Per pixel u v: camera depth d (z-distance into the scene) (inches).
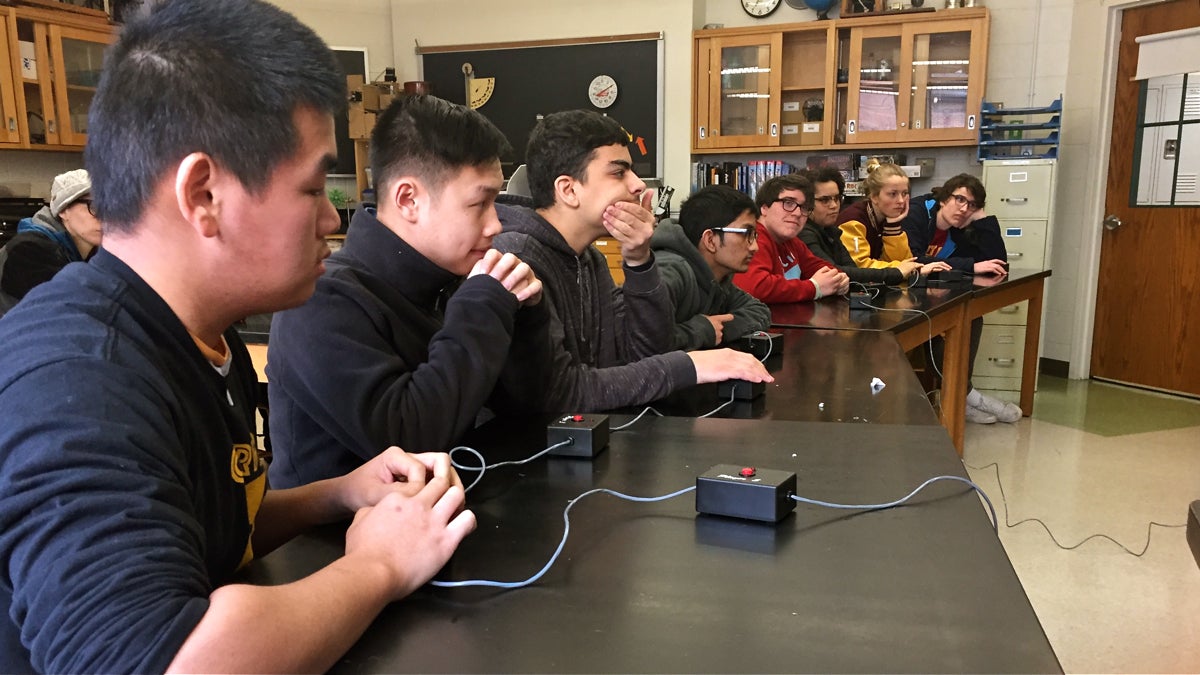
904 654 23.9
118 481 21.9
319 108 27.3
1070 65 199.5
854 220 161.3
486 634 25.6
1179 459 143.1
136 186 25.9
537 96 231.8
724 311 99.1
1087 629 88.0
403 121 48.0
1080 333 203.2
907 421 54.4
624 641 25.0
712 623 25.9
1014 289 159.5
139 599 20.7
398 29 240.5
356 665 24.1
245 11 26.4
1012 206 196.2
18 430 21.7
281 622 22.6
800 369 71.7
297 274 28.3
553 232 65.5
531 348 52.6
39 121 180.4
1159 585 97.4
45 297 25.4
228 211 26.3
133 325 25.8
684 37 218.8
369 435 40.8
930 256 172.2
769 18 222.2
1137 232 191.3
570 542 32.3
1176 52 178.7
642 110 224.2
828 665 23.4
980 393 168.4
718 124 217.3
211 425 29.0
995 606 26.6
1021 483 132.1
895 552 30.7
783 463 40.9
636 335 72.3
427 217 48.4
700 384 63.2
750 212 98.1
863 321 101.0
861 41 203.9
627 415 52.4
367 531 28.7
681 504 36.0
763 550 31.1
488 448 45.1
